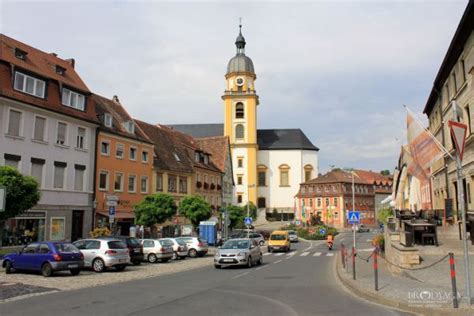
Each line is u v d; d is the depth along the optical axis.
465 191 23.88
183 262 28.00
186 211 44.72
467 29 20.83
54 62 36.19
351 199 95.81
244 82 94.56
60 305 11.77
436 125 33.56
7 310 11.10
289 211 97.19
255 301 12.31
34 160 31.31
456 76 24.48
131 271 22.05
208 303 11.99
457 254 17.94
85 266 21.67
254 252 25.44
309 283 16.72
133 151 43.03
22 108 30.39
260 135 104.12
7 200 22.89
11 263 19.98
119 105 46.19
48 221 32.28
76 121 35.28
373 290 13.12
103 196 38.19
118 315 10.30
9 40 32.66
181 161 53.84
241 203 91.88
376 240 28.09
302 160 99.31
